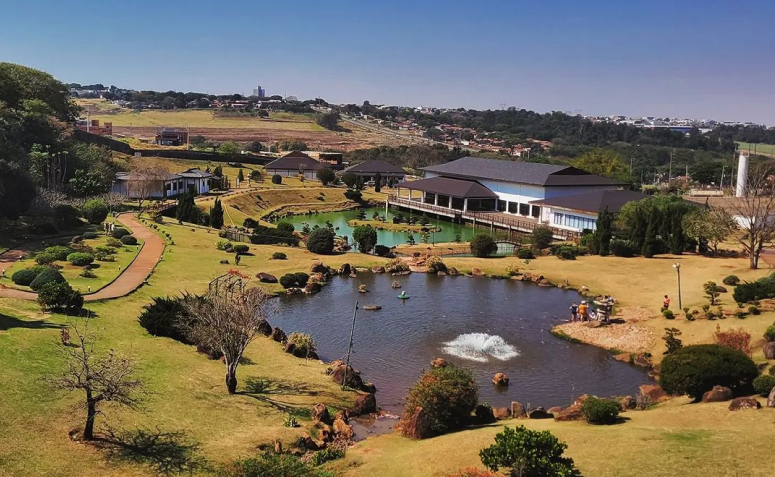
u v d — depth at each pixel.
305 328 50.91
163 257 66.31
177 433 27.92
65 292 40.72
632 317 52.97
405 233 109.81
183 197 96.50
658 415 29.98
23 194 73.88
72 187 98.56
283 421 31.06
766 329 41.75
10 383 28.52
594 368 42.78
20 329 35.19
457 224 122.31
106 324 40.25
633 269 70.81
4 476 22.45
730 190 125.31
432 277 70.81
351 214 136.38
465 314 55.69
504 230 111.81
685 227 78.62
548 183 116.38
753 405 28.53
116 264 60.59
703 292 58.34
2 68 122.69
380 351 45.75
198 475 24.81
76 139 137.25
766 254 76.62
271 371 38.34
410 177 192.25
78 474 23.61
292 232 92.88
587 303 58.88
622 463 23.53
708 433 26.09
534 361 44.00
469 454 25.64
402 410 35.28
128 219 88.50
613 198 100.88
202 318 34.72
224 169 171.12
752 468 22.38
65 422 26.94
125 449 25.88
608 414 29.58
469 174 134.00
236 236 85.19
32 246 64.19
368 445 29.03
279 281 64.06
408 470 25.12
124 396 26.70
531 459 22.19
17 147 90.94
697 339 44.16
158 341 39.28
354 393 36.66
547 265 74.19
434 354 45.22
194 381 33.97
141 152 167.00
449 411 30.36
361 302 59.28
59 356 32.53
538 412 32.66
